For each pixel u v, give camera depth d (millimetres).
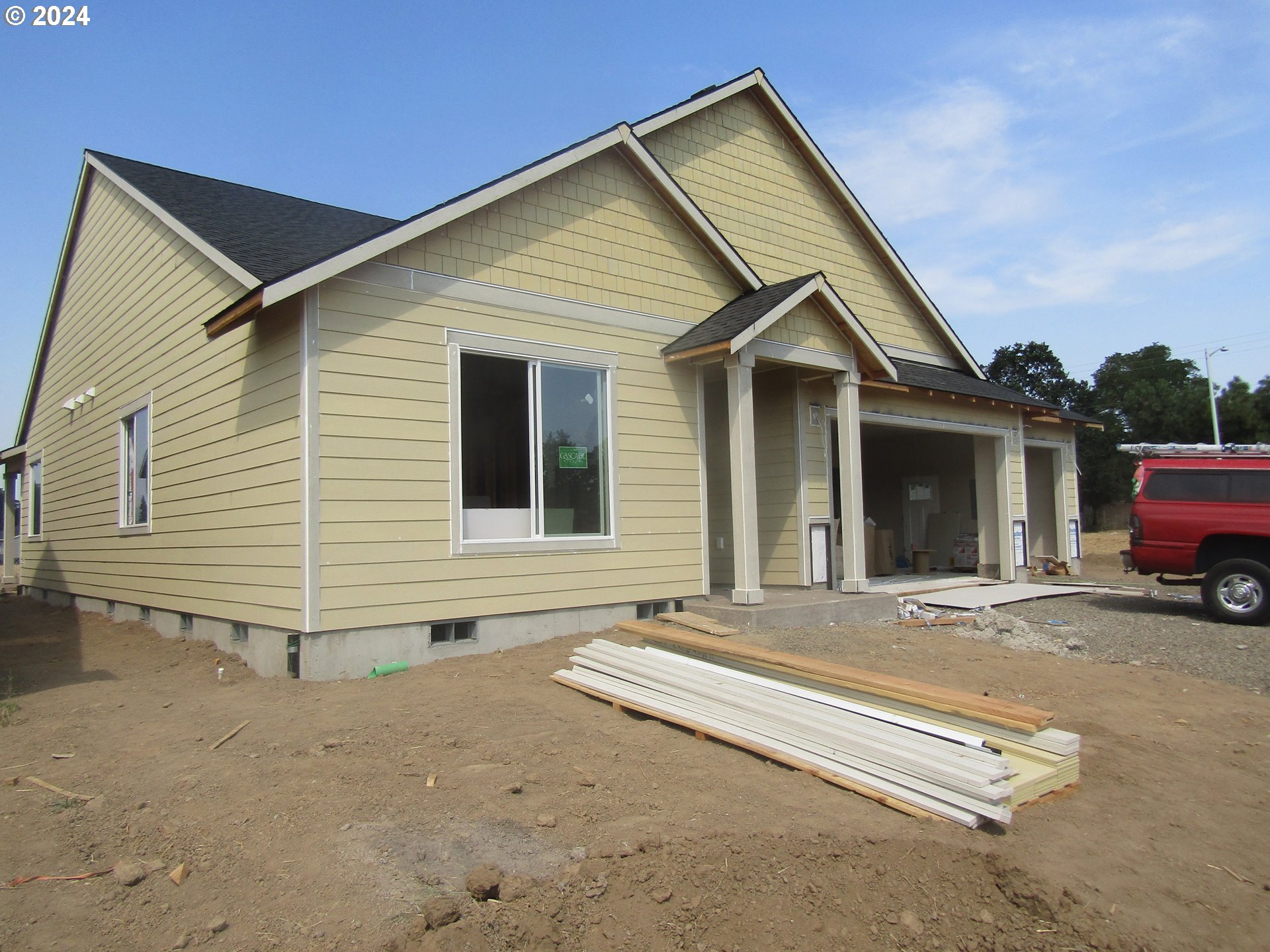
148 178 11594
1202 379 47250
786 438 12008
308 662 7254
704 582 10445
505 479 8703
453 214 8156
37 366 16953
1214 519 11070
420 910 3609
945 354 17141
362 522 7586
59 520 15906
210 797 4621
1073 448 18688
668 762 5449
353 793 4719
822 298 10836
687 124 12789
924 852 4340
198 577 9703
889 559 16469
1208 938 3994
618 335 9820
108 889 3721
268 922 3512
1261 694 7750
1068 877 4316
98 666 9023
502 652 8398
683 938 3812
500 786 4863
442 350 8242
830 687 6098
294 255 8578
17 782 4855
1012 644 9609
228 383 8914
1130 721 6836
